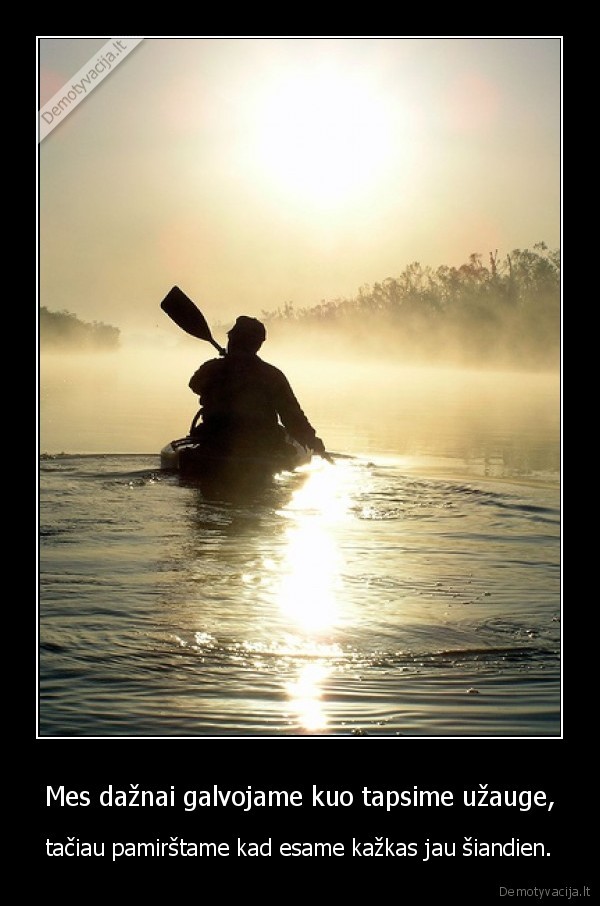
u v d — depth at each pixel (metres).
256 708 4.00
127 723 3.84
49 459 9.96
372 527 7.07
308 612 5.09
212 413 9.39
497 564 6.11
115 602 5.14
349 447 11.87
